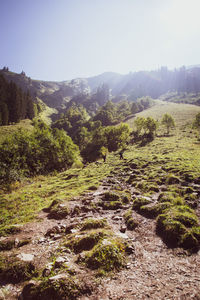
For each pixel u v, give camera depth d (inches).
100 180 589.3
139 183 460.8
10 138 890.7
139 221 269.6
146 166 684.7
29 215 346.6
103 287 148.5
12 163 746.2
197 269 160.2
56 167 1054.4
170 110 4013.3
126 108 6190.9
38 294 147.3
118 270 169.2
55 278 153.9
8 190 585.9
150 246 206.5
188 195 325.7
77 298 139.2
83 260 183.5
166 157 774.5
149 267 170.7
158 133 2236.7
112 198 383.9
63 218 321.4
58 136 1232.8
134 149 1450.5
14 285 165.0
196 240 196.9
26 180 727.7
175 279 151.3
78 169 952.9
